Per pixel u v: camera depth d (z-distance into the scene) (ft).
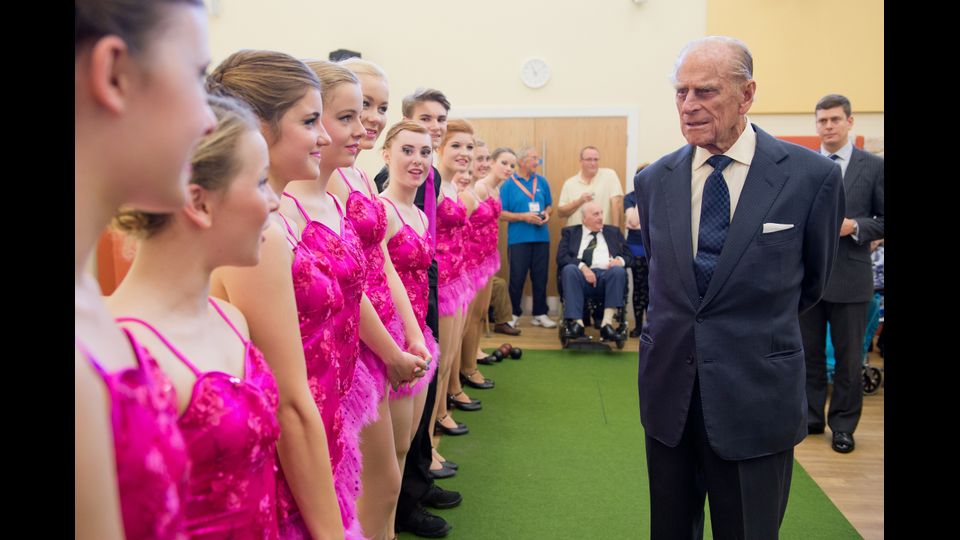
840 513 10.17
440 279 11.41
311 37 24.90
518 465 11.88
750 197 6.11
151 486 2.21
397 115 25.17
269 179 4.82
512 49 24.76
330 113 5.59
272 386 3.57
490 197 17.01
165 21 2.04
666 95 24.44
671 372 6.41
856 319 12.53
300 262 4.68
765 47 23.39
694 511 6.77
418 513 9.32
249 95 4.64
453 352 12.35
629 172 24.76
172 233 3.20
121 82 2.00
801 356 6.30
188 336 3.22
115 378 2.14
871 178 12.28
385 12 24.81
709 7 23.75
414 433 8.41
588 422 14.17
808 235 6.20
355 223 6.54
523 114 24.91
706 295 6.16
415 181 8.59
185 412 3.02
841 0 22.84
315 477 4.19
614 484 11.10
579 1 24.41
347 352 5.50
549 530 9.50
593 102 24.68
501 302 22.72
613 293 20.31
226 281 4.03
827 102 12.53
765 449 6.09
